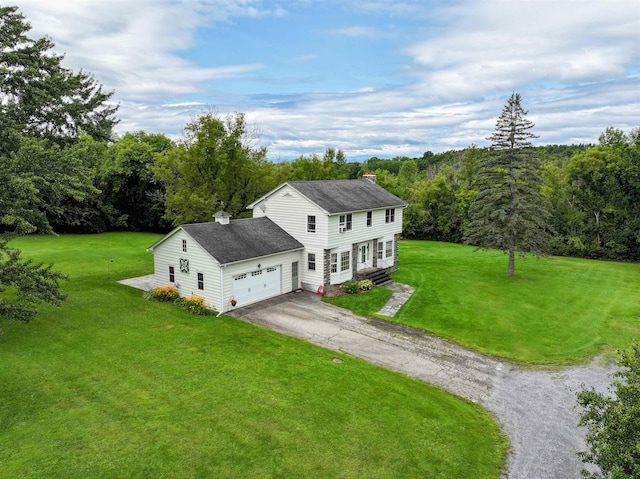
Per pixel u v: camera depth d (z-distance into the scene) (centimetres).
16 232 1644
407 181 7606
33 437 1105
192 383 1414
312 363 1598
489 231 3122
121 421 1188
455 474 1036
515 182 2988
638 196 4125
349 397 1361
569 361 1741
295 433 1159
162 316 2062
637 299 2662
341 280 2695
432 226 5319
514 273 3256
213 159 3362
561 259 4134
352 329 1998
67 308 2120
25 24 1936
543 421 1297
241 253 2222
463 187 5222
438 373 1597
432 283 2867
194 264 2228
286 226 2683
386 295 2545
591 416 922
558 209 4528
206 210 3269
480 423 1273
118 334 1819
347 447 1112
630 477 759
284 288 2527
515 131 3005
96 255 3622
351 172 8500
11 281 1584
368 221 2908
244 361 1593
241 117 3469
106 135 2297
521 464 1093
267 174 3606
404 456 1090
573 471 1069
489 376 1589
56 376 1435
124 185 5356
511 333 2020
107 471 990
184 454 1058
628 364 924
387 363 1659
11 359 1539
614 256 4191
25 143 1636
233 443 1106
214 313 2130
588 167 4259
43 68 2038
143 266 3181
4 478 949
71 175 1839
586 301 2578
